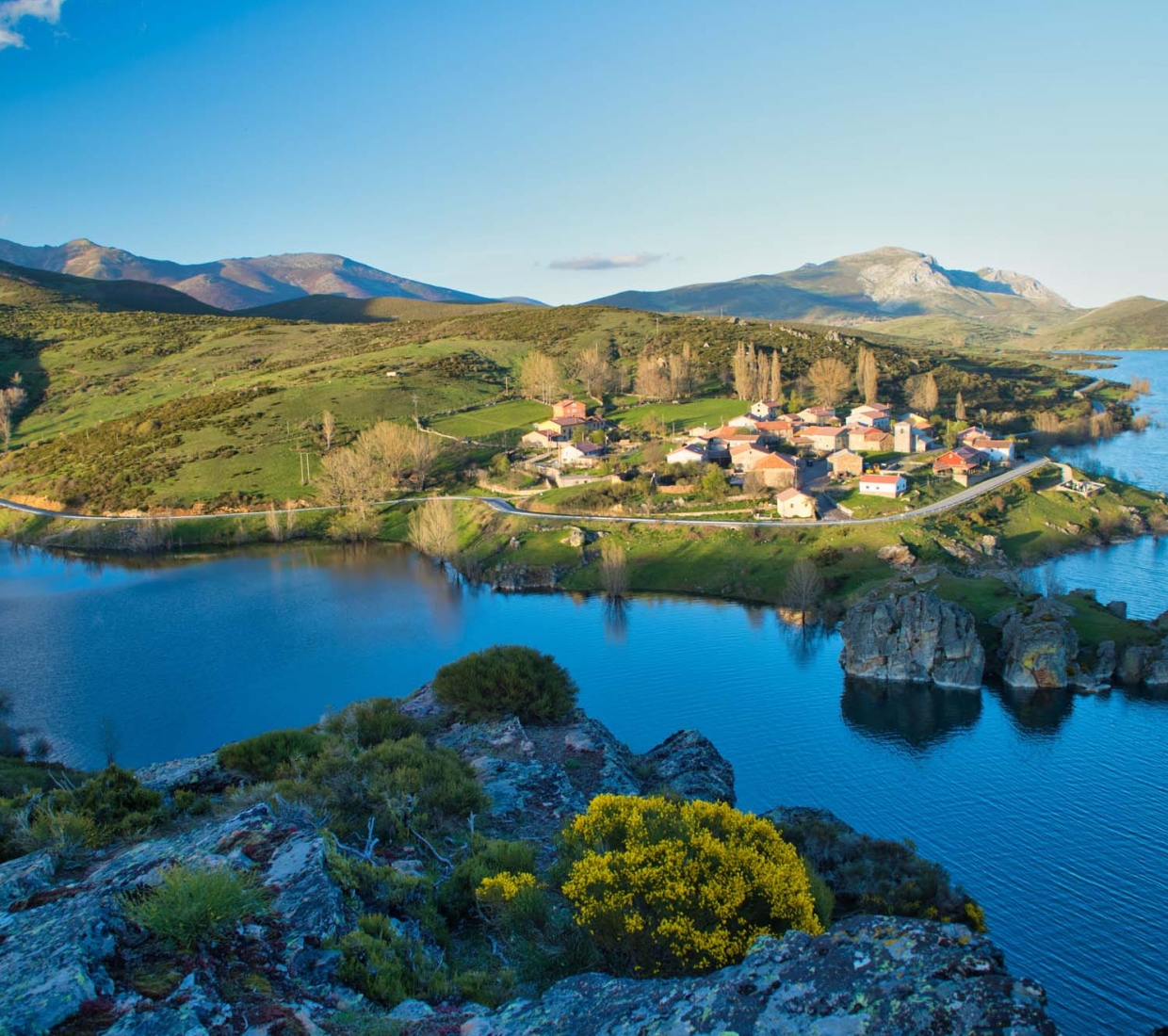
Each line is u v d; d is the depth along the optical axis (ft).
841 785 212.64
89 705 269.64
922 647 284.00
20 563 461.78
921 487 456.86
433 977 54.08
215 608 374.22
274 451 590.96
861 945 45.73
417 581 415.64
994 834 188.34
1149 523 443.73
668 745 157.79
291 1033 41.16
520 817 96.63
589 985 50.03
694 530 419.95
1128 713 253.65
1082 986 139.74
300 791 86.22
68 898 53.42
